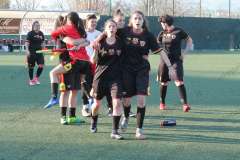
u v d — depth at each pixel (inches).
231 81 1090.1
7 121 608.4
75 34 573.9
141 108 518.0
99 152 459.8
